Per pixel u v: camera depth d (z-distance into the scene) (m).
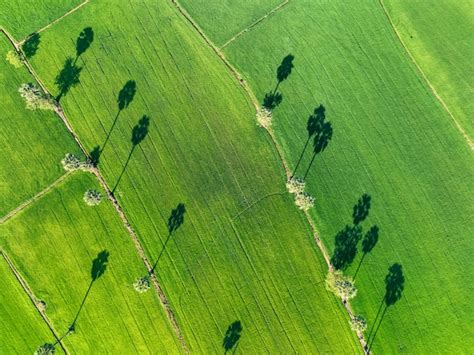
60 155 41.38
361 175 41.41
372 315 41.03
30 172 41.22
